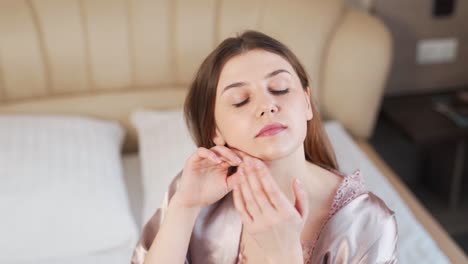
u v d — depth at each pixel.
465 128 1.92
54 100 1.84
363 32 1.82
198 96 0.75
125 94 1.88
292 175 0.71
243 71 0.69
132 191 1.69
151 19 1.81
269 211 0.64
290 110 0.67
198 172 0.74
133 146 1.95
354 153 1.70
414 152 2.23
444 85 2.22
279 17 1.82
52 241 1.38
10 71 1.77
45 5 1.74
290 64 0.73
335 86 1.88
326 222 0.74
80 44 1.79
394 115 2.04
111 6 1.77
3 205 1.39
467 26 2.11
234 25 1.84
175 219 0.76
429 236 1.42
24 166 1.48
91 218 1.41
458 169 2.08
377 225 0.75
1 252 1.37
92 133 1.69
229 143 0.70
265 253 0.66
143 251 0.87
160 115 1.77
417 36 2.10
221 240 0.80
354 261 0.74
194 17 1.82
